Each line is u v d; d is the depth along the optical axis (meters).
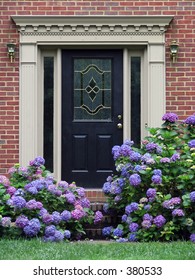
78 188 7.56
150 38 8.50
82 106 8.77
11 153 8.41
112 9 8.48
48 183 7.14
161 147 7.19
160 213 6.79
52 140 8.72
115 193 7.29
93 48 8.67
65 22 8.46
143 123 8.66
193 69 8.47
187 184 6.78
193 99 8.46
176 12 8.48
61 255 5.50
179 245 5.99
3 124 8.41
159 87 8.48
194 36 8.46
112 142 8.74
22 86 8.44
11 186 7.11
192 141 7.10
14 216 6.82
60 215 6.97
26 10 8.48
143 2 8.49
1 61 8.45
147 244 6.13
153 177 6.71
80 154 8.75
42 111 8.70
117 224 7.64
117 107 8.73
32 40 8.47
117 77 8.74
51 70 8.74
